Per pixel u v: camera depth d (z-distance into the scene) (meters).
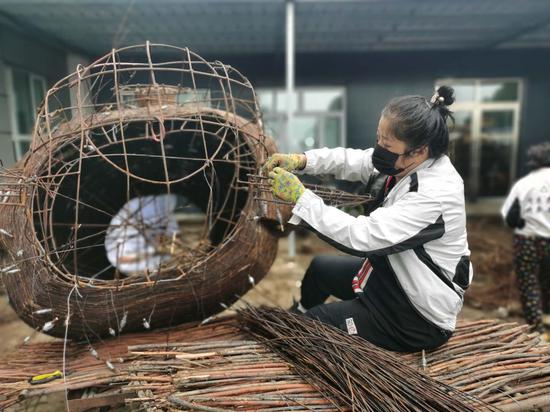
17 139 4.11
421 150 1.40
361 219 1.39
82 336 1.72
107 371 1.52
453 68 6.07
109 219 2.89
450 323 1.52
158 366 1.46
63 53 4.45
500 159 7.19
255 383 1.37
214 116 1.77
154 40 5.09
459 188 1.41
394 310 1.54
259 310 1.76
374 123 5.71
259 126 1.88
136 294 1.63
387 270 1.52
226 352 1.54
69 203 2.36
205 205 3.00
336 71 5.84
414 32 5.28
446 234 1.41
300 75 5.95
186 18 4.49
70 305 1.56
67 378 1.49
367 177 1.84
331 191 1.84
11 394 1.44
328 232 1.40
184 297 1.71
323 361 1.40
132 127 2.16
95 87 1.86
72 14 4.09
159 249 3.09
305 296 1.99
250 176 1.73
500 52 6.23
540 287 3.06
